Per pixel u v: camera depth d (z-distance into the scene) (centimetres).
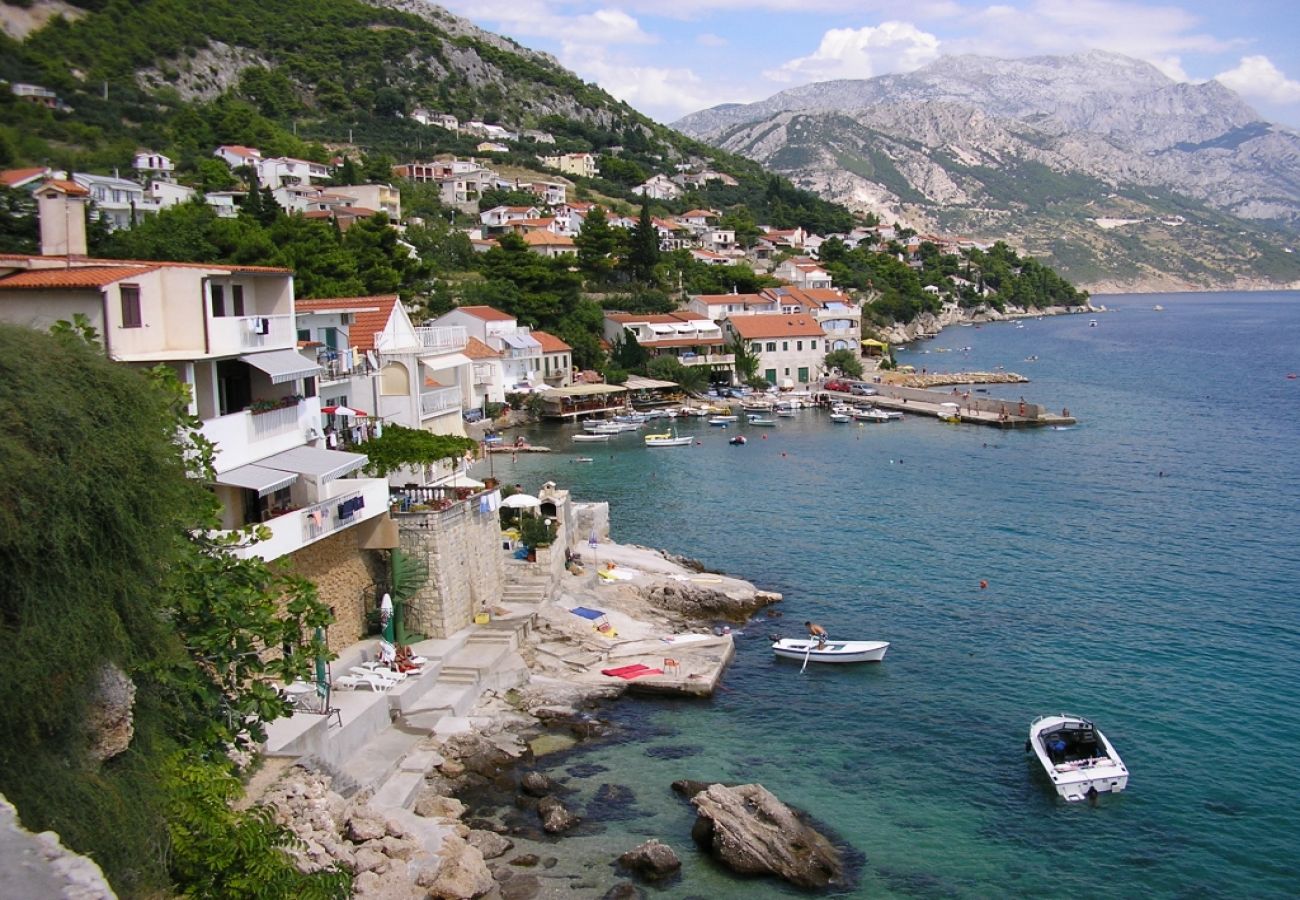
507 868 3098
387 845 2883
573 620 5081
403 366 5356
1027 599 5916
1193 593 5984
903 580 6316
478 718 3975
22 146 13388
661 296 18000
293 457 3847
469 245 17938
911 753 4009
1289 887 3166
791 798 3641
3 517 1844
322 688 3531
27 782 1852
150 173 14638
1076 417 13212
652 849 3117
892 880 3159
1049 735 4006
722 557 6900
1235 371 18325
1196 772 3869
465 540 4662
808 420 13475
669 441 11538
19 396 1966
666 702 4456
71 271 3359
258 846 2259
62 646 1909
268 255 10444
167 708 2436
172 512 2344
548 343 14288
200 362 3572
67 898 1431
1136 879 3197
